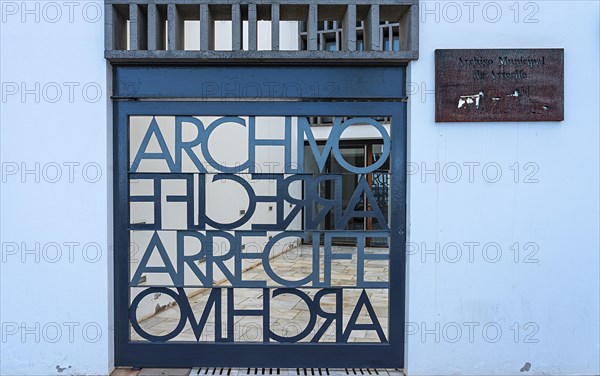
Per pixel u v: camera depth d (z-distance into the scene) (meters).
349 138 9.09
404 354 3.23
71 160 3.13
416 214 3.13
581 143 3.13
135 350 3.25
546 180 3.13
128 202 3.24
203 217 3.25
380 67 3.20
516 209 3.13
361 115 3.23
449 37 3.11
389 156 3.46
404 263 3.23
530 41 3.12
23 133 3.13
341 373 3.22
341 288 3.28
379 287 3.27
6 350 3.15
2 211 3.14
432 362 3.16
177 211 5.05
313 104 3.24
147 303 4.63
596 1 3.12
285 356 3.27
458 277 3.14
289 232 3.26
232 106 3.23
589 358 3.14
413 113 3.12
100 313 3.15
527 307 3.15
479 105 3.09
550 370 3.15
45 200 3.13
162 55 3.06
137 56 3.06
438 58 3.08
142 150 3.24
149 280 4.61
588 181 3.13
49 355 3.15
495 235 3.14
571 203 3.13
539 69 3.09
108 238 3.16
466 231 3.14
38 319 3.14
